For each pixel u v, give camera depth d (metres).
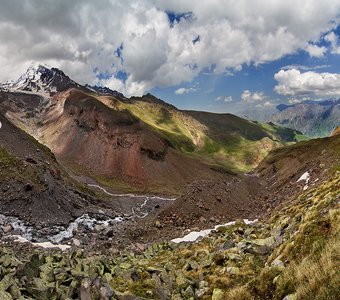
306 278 16.23
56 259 27.12
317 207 29.09
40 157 137.38
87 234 75.56
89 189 146.62
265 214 80.75
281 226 33.38
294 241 21.94
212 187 102.62
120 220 94.75
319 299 14.14
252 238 36.62
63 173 139.75
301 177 116.81
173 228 81.69
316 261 16.97
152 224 84.62
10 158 92.38
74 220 84.38
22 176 86.00
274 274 18.98
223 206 95.50
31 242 63.78
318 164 112.38
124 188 187.50
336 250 16.08
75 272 24.20
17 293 19.53
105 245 66.88
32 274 22.81
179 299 22.73
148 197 160.00
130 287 24.38
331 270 14.95
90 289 20.97
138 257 43.25
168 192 192.00
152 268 29.64
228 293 20.64
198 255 35.03
